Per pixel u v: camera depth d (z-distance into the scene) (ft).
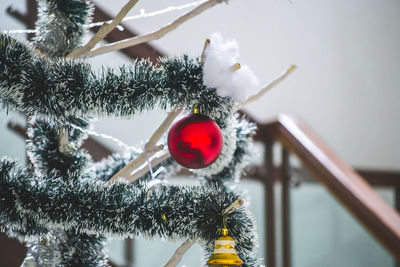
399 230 6.91
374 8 13.10
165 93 3.58
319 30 12.52
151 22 10.27
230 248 3.55
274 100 11.98
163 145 3.78
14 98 3.56
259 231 7.63
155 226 3.60
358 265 7.88
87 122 3.93
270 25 12.05
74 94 3.55
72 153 3.88
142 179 4.16
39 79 3.54
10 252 5.98
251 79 3.61
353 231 7.90
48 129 3.88
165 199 3.63
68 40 3.86
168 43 10.82
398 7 13.32
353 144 12.64
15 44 3.58
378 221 6.99
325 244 7.93
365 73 12.87
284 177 7.67
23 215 3.55
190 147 3.54
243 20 11.78
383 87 13.03
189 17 3.78
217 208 3.64
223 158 3.86
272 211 7.63
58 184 3.60
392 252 6.90
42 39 3.87
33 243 3.82
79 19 3.88
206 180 4.10
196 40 11.05
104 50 3.83
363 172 10.25
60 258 3.72
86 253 3.76
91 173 3.94
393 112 13.07
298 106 12.19
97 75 3.61
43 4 3.90
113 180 3.84
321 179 7.38
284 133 7.55
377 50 13.05
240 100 3.62
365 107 12.81
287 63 12.11
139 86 3.56
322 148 7.76
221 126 3.81
